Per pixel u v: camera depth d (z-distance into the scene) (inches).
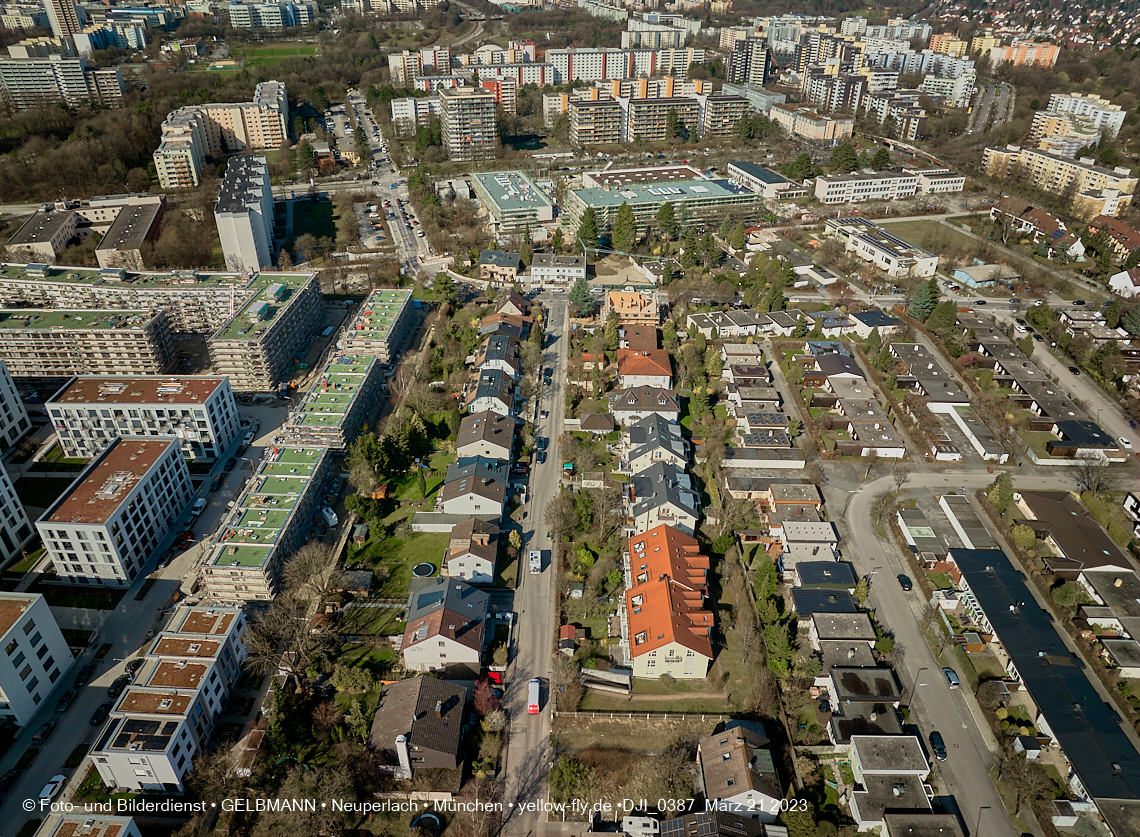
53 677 5428.2
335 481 7549.2
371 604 6166.3
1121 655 5644.7
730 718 5285.4
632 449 7751.0
